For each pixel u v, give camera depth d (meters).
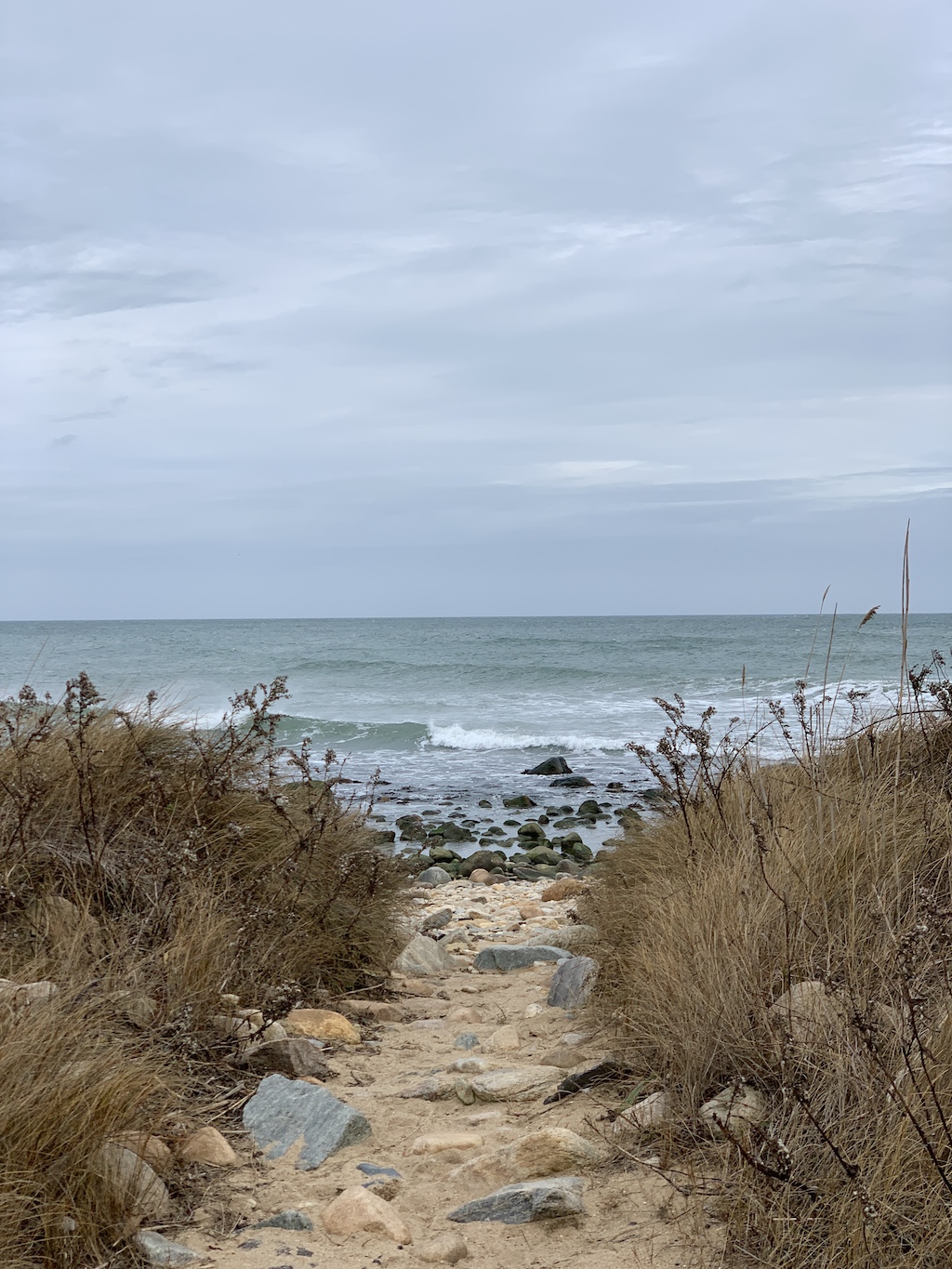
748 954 3.46
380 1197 2.92
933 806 4.20
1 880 4.30
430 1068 4.16
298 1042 3.98
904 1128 2.43
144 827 5.16
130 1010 3.65
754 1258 2.40
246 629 98.44
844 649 41.41
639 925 4.68
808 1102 2.76
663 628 81.19
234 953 4.46
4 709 5.20
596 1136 3.24
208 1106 3.52
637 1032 3.71
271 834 5.66
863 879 3.83
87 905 4.27
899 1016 2.77
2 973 3.76
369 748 22.47
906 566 4.58
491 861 12.37
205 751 5.80
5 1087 2.63
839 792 4.57
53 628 108.75
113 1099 2.81
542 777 18.95
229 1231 2.77
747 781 5.35
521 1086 3.77
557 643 53.28
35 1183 2.50
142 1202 2.75
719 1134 2.89
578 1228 2.72
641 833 6.88
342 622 143.38
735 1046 3.18
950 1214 2.24
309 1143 3.31
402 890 6.84
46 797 5.02
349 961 5.61
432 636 71.75
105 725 5.89
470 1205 2.85
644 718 25.03
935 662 5.42
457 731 23.20
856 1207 2.29
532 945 6.74
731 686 30.84
